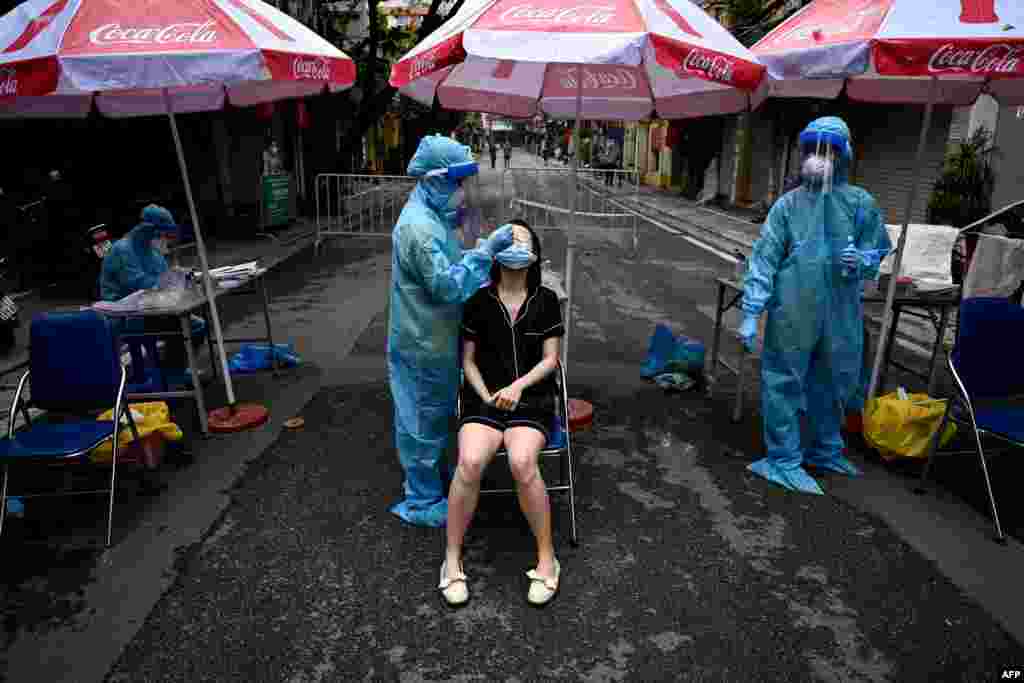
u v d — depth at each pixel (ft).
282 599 9.78
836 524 11.76
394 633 9.13
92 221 28.58
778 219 12.53
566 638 9.06
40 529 11.48
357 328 23.40
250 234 42.73
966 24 11.03
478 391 10.94
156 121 38.29
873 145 44.83
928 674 8.46
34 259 27.58
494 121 225.97
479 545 11.12
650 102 18.08
